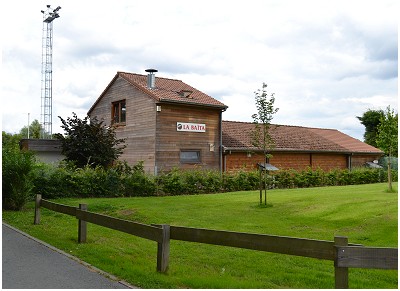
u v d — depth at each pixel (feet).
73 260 24.67
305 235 31.83
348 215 36.99
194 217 40.55
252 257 26.71
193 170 72.38
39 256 25.67
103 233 34.01
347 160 109.29
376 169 96.68
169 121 75.05
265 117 47.52
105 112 88.69
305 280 21.79
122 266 23.21
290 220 37.93
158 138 73.61
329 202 43.80
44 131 136.15
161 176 64.08
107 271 22.33
